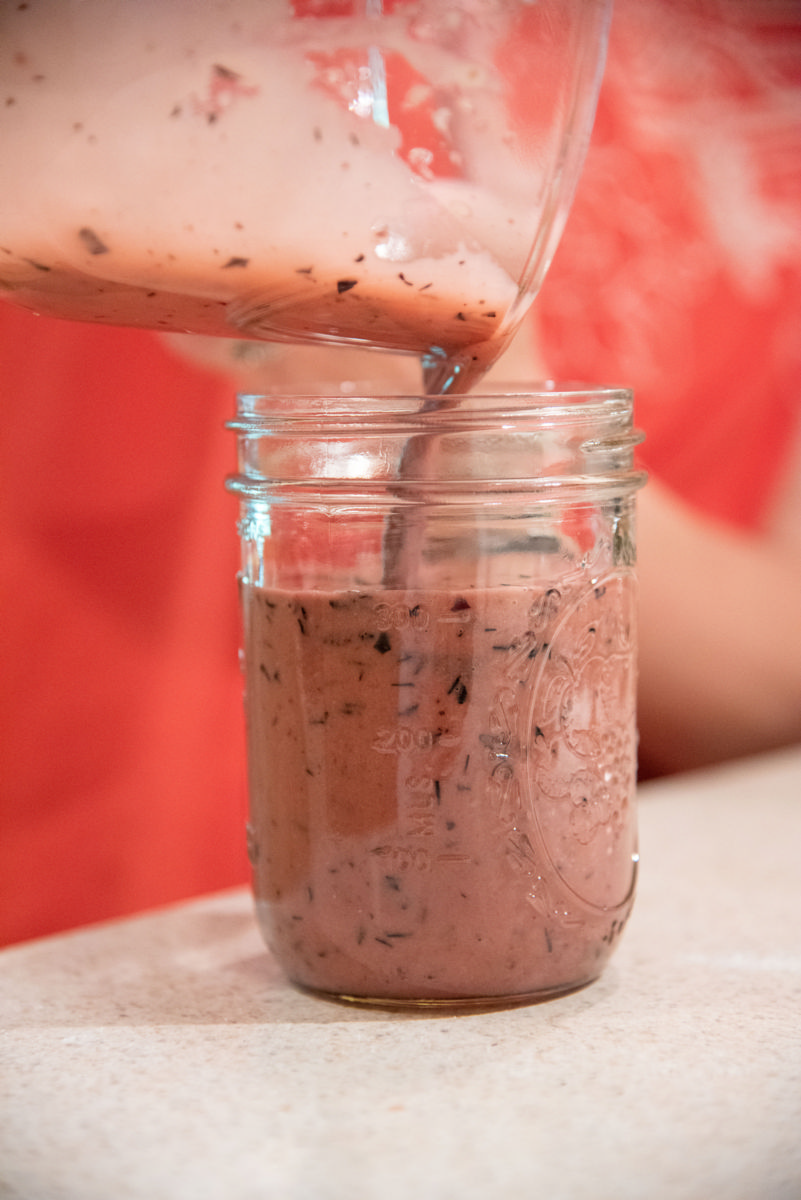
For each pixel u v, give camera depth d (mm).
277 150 429
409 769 525
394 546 524
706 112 1258
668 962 627
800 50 1306
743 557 1312
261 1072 502
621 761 576
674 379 1262
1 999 601
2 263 469
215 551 1106
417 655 521
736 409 1296
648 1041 525
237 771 1149
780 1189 401
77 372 998
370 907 536
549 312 1168
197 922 727
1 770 998
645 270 1223
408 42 432
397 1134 444
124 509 1043
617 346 1218
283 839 562
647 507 1255
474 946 533
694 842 849
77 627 1028
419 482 516
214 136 425
